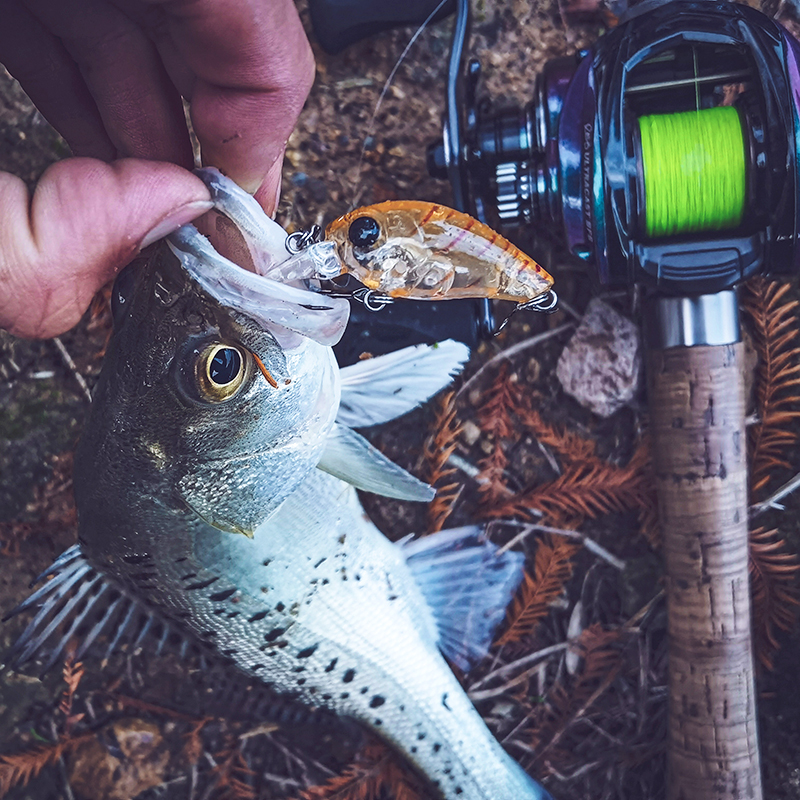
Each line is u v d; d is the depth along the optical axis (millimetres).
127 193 149
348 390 232
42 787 282
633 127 206
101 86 177
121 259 153
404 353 227
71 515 273
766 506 265
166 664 278
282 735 280
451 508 269
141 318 169
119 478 189
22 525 271
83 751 278
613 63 201
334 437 212
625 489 262
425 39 264
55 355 271
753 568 264
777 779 275
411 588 250
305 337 170
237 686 273
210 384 168
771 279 254
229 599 219
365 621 236
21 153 264
